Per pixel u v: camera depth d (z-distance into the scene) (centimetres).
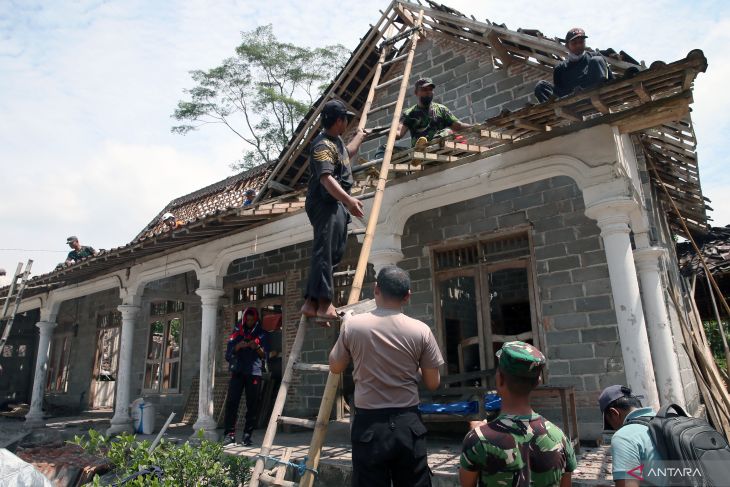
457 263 816
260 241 816
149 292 1073
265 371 1002
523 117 507
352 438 271
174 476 452
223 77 2084
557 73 603
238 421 977
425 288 823
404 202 657
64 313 1648
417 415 270
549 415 678
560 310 700
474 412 616
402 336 274
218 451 498
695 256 1122
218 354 1134
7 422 1302
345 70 882
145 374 1309
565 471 230
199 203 1523
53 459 707
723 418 645
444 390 614
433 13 818
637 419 251
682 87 438
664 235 859
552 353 695
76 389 1507
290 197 810
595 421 644
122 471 506
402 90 543
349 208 343
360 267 374
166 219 1324
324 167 353
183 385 1202
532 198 750
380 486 258
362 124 523
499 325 947
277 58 2098
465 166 616
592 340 669
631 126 520
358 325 280
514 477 212
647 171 720
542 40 701
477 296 780
